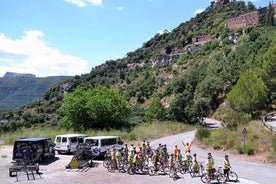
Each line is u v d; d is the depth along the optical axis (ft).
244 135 117.80
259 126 141.90
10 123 307.58
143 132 177.68
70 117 191.21
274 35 410.31
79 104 190.39
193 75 450.71
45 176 80.69
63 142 117.70
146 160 99.50
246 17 624.18
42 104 622.13
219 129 149.89
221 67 426.51
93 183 73.67
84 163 93.15
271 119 188.85
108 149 101.30
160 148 93.91
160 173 85.56
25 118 418.10
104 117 191.72
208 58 581.12
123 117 207.62
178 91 451.53
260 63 312.91
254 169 91.91
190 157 88.74
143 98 527.40
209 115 342.23
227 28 651.66
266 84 240.53
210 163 74.54
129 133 170.50
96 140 106.52
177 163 88.12
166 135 189.98
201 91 369.71
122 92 599.98
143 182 75.00
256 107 209.36
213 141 137.80
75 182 74.33
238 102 210.59
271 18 558.15
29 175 81.87
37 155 97.14
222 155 118.52
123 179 78.18
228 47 520.42
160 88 538.06
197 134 151.23
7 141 144.36
